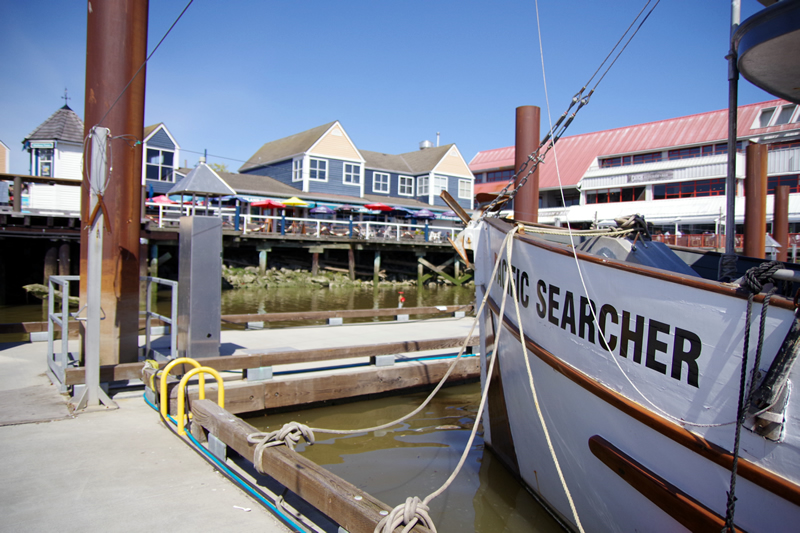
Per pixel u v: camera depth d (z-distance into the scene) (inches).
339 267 1291.8
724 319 103.3
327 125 1476.4
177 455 165.3
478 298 236.8
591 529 150.3
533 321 170.1
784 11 110.3
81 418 196.2
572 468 153.7
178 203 1061.8
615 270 129.3
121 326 246.7
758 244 326.6
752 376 97.0
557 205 1752.0
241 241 1055.6
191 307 244.8
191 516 128.3
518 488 193.8
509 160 1872.5
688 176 1448.1
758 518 97.7
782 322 93.4
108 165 202.4
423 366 298.8
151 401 217.8
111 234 241.8
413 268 1374.3
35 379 240.5
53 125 1019.9
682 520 111.1
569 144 1806.1
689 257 252.7
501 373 201.8
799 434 90.5
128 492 139.7
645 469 122.0
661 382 116.8
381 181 1604.3
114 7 234.7
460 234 247.0
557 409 157.1
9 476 146.6
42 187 964.6
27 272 813.2
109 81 235.6
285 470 133.3
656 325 118.2
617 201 1572.3
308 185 1411.2
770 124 1375.5
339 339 347.3
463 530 164.6
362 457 217.9
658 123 1651.1
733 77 149.2
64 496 136.1
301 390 256.1
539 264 165.0
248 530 122.7
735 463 94.7
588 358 140.3
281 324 561.0
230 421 164.4
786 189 461.1
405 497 183.5
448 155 1662.2
